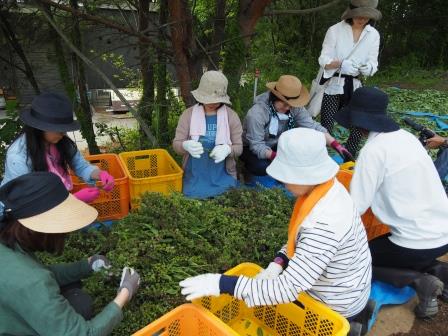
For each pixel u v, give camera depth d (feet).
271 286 6.46
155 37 16.40
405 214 8.75
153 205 10.05
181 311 6.82
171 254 8.68
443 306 9.82
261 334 8.45
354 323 7.79
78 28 15.78
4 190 5.35
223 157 12.07
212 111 12.60
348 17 14.73
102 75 13.07
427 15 39.78
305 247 6.34
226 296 8.35
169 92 19.34
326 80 15.87
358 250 7.00
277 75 31.30
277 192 11.73
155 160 13.78
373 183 8.67
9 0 14.53
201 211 10.28
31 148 8.66
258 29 31.01
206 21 17.53
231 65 16.31
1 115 20.92
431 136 11.90
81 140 24.99
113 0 16.19
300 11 15.85
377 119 8.69
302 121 13.85
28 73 16.02
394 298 9.77
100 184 10.94
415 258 8.97
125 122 27.27
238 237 9.55
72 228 5.47
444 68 40.47
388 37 41.60
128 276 6.77
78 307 6.98
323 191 6.40
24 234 5.38
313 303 7.27
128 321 7.23
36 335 5.65
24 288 5.11
